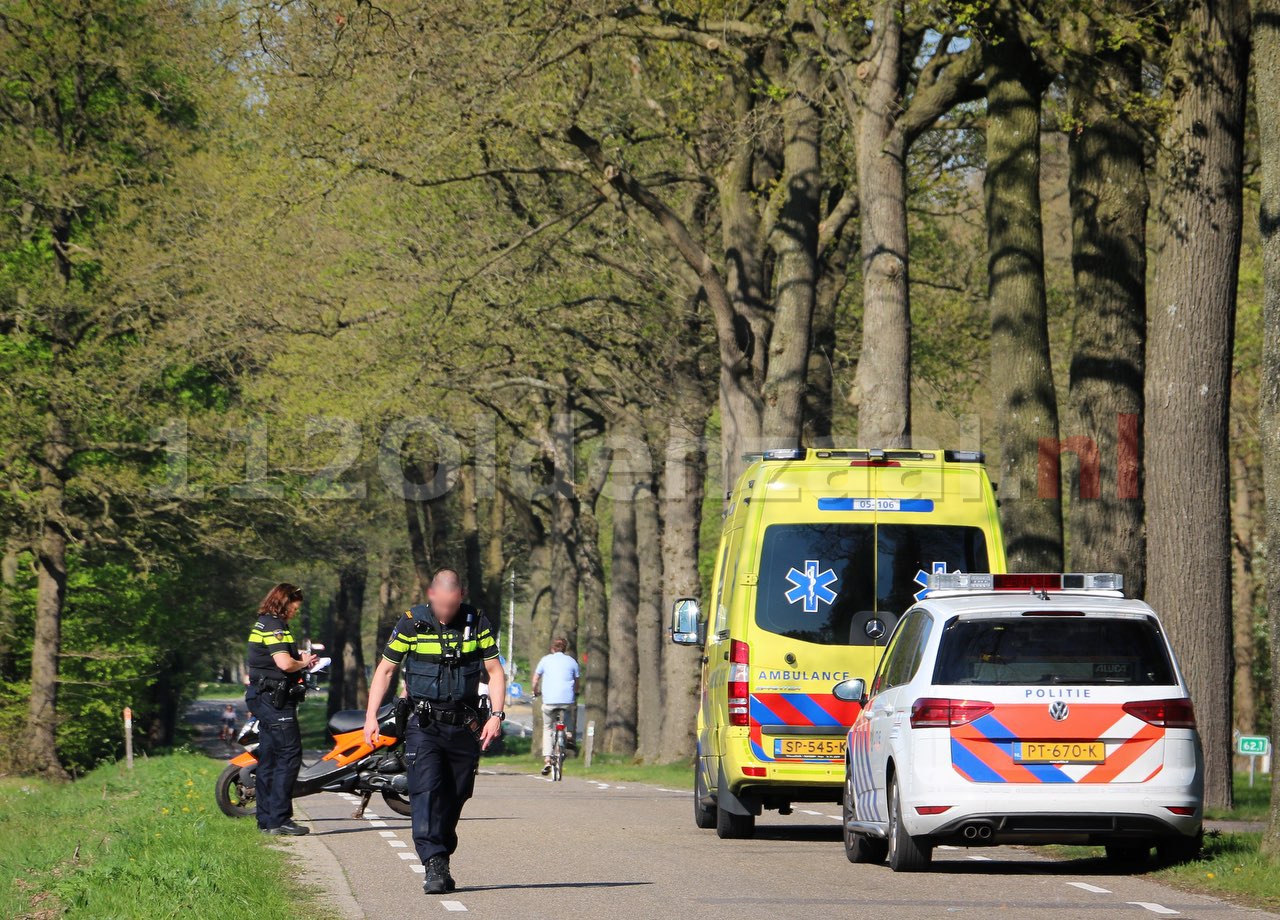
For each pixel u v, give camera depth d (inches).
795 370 3393.2
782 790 1900.8
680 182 4013.3
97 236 4805.6
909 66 3636.8
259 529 5634.8
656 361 4517.7
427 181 3412.9
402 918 1273.4
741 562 1907.0
